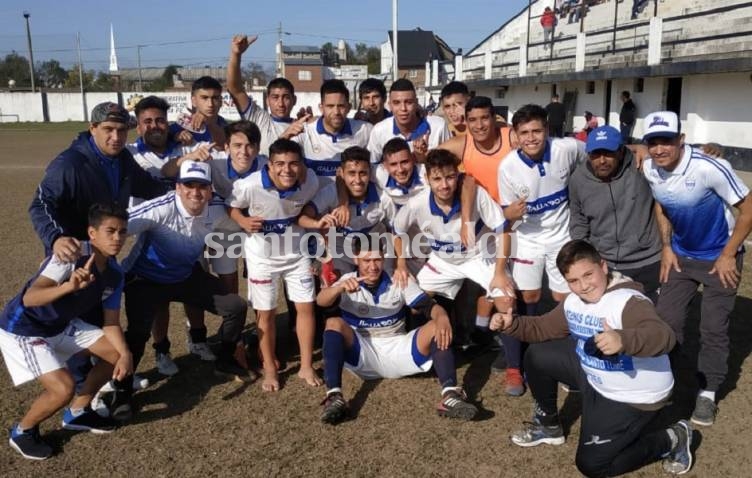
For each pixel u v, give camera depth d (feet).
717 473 12.13
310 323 16.24
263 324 15.90
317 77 187.52
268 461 12.68
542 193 15.53
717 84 54.70
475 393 15.71
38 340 12.74
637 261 14.74
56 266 12.38
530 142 14.87
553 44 87.86
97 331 13.61
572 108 78.02
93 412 13.85
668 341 10.52
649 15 75.87
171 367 16.76
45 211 13.47
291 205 15.49
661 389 11.44
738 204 12.94
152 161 17.89
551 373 12.60
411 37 197.36
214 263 18.21
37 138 100.78
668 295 14.34
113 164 14.79
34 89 168.14
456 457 12.78
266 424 14.16
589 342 10.77
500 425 14.06
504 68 96.07
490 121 16.16
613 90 69.72
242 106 20.21
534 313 16.72
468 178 15.83
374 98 19.94
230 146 16.51
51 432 13.82
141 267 15.19
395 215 16.93
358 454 12.90
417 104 18.43
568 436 13.56
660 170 13.57
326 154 18.61
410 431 13.80
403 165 15.98
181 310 21.84
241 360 16.70
